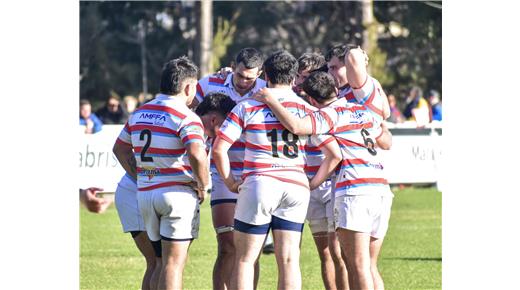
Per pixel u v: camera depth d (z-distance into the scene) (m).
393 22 101.56
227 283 26.81
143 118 24.66
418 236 43.03
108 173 50.84
